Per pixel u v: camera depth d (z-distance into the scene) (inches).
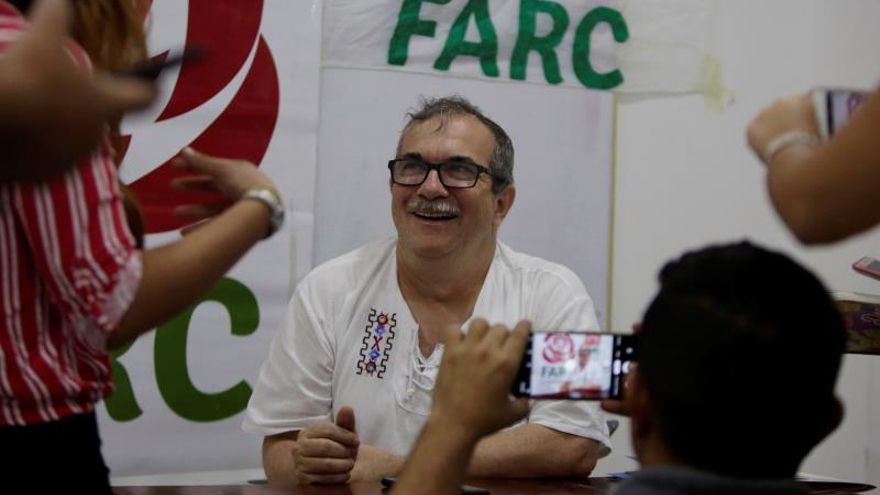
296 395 80.0
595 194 116.7
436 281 81.2
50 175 29.1
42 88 27.4
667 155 120.3
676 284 34.5
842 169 33.9
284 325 82.6
